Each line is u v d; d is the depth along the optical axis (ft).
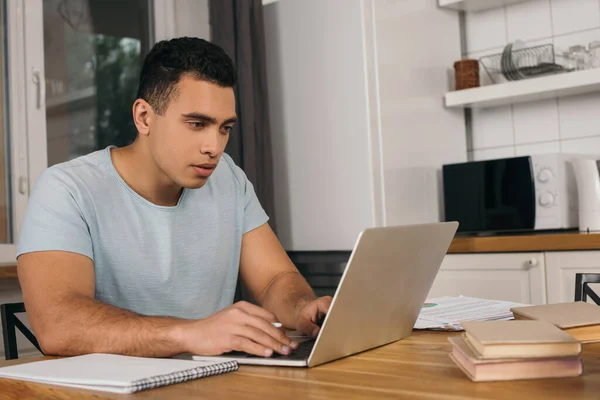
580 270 7.66
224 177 5.48
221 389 2.65
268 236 5.55
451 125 10.30
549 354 2.58
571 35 9.75
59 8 9.75
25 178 9.13
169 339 3.40
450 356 2.93
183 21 11.23
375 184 9.09
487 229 9.18
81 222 4.45
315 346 2.98
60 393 2.72
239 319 3.33
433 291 8.82
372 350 3.40
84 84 9.99
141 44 10.77
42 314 3.86
